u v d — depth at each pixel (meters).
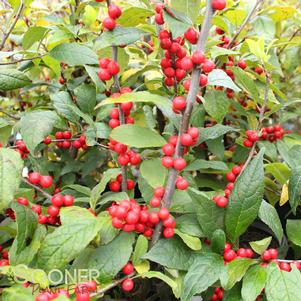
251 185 0.31
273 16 0.52
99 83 0.36
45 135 0.34
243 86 0.43
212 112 0.38
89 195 0.37
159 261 0.29
